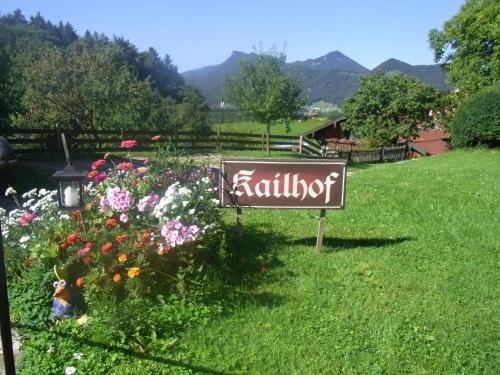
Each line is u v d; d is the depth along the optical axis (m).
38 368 3.28
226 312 4.17
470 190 9.30
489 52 29.30
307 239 6.37
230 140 23.36
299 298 4.49
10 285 4.50
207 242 4.94
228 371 3.37
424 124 27.00
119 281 4.18
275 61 21.38
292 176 5.46
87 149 18.45
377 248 5.97
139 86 30.25
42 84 26.27
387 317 4.12
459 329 3.96
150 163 6.02
